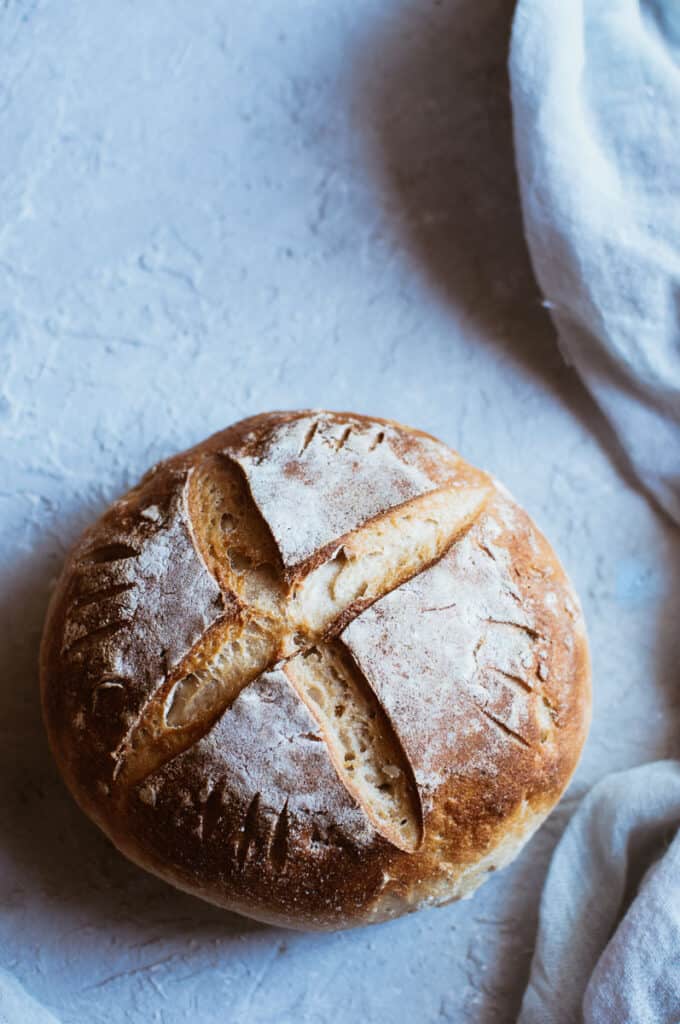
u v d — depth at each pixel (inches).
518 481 31.0
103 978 28.5
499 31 31.2
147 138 30.8
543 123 29.4
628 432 30.6
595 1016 27.5
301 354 30.9
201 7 30.9
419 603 25.6
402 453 26.9
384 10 31.2
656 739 30.2
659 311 29.8
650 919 27.6
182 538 26.0
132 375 30.4
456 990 28.9
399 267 31.2
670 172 29.6
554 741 26.4
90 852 28.8
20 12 30.4
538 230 29.9
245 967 28.7
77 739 26.0
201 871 25.6
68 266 30.4
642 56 29.6
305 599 25.6
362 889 25.5
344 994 28.7
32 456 30.0
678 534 31.0
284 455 26.5
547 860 29.4
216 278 30.8
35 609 29.5
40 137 30.4
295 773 25.1
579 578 30.7
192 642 25.4
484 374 31.1
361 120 31.2
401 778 25.4
